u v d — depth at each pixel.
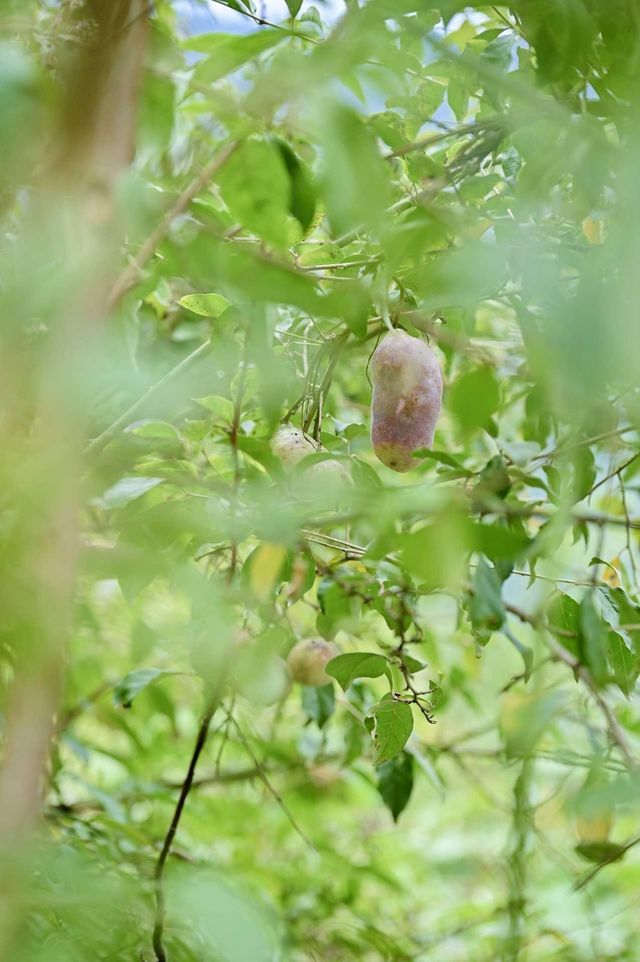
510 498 1.01
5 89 0.45
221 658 0.79
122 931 0.66
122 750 1.83
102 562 0.64
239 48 0.70
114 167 0.53
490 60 0.93
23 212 0.65
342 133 0.49
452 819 2.15
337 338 1.00
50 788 1.23
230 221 0.88
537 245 0.81
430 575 0.52
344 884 1.68
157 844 1.38
